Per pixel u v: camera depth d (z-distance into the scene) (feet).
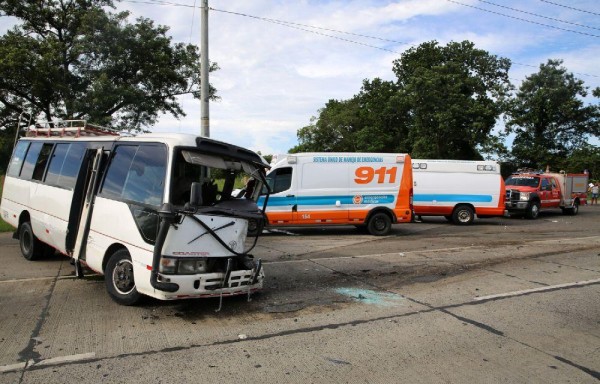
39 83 74.02
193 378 13.34
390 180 48.11
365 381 13.43
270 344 16.19
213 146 20.07
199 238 18.89
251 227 23.89
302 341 16.53
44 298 21.03
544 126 169.48
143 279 18.67
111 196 21.11
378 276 27.27
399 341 16.71
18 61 70.69
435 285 25.18
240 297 22.18
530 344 16.66
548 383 13.58
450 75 132.36
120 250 20.26
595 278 27.07
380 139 155.94
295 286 24.64
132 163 20.67
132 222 19.54
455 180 61.62
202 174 20.11
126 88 79.20
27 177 29.78
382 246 39.55
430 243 41.70
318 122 187.52
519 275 27.78
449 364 14.78
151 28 85.30
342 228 54.54
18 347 15.35
